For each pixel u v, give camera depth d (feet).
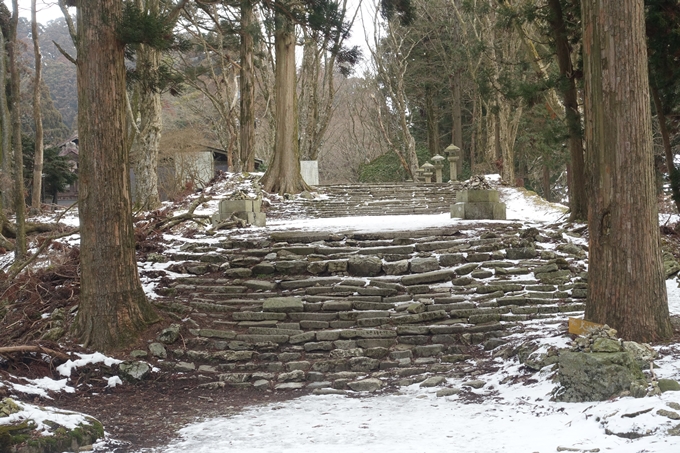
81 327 31.53
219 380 28.09
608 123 26.04
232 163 105.29
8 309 36.19
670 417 17.17
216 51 87.51
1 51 72.95
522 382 24.23
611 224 26.03
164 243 46.32
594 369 20.86
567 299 33.24
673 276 39.58
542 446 17.29
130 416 23.77
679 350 23.65
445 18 127.13
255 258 39.75
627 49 25.70
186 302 35.32
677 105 51.01
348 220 59.00
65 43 178.40
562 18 48.62
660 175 62.64
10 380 25.98
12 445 17.87
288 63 83.35
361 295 34.73
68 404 25.34
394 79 140.05
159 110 75.56
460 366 27.86
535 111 94.07
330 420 22.13
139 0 62.39
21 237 45.42
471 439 18.67
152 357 30.07
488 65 104.68
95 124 31.68
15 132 46.93
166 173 108.88
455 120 133.39
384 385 26.76
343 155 188.65
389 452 17.80
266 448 18.98
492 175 90.63
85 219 31.86
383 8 50.11
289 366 28.84
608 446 16.55
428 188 85.92
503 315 31.65
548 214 70.95
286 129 83.20
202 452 18.95
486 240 40.73
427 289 34.99
